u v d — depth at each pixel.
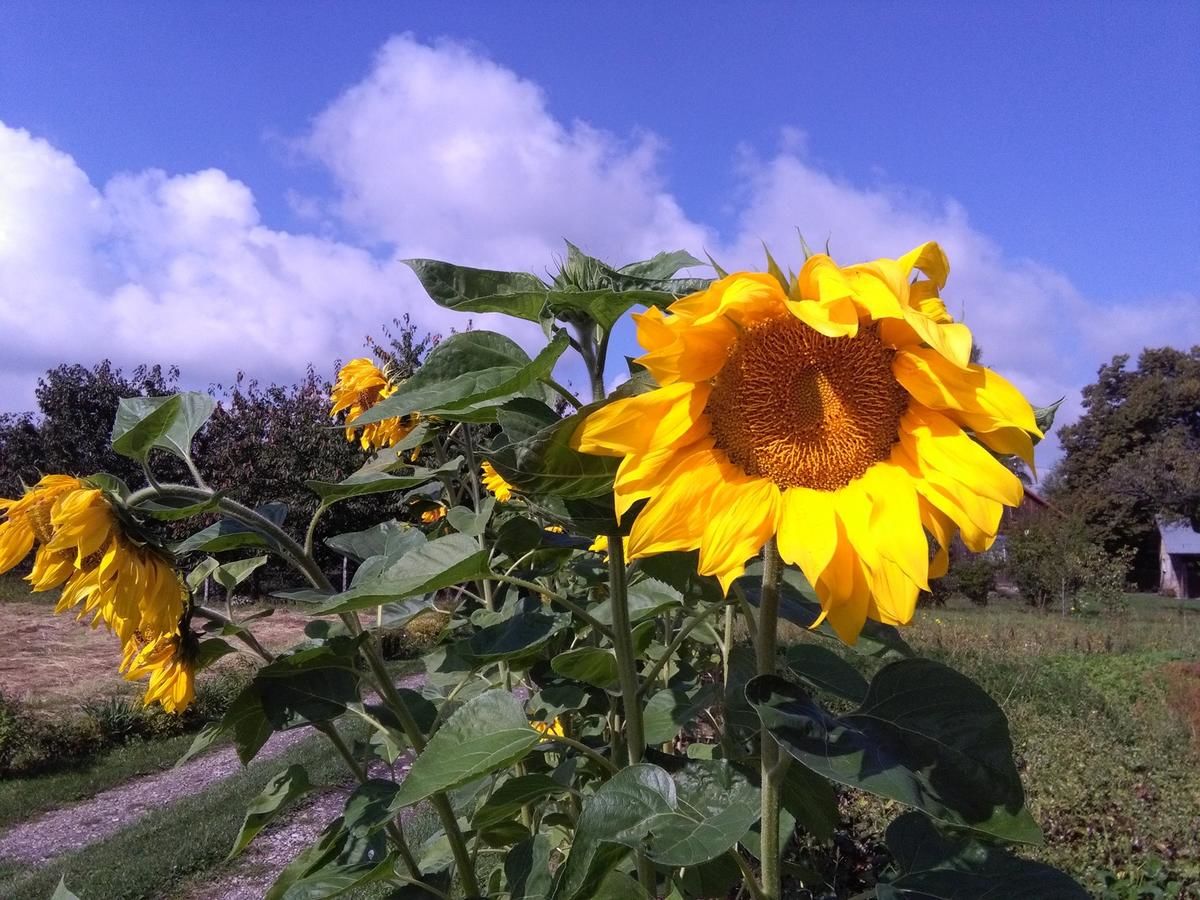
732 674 0.84
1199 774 2.67
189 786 3.86
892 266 0.56
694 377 0.60
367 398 1.94
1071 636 6.91
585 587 1.33
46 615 8.03
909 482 0.58
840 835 1.68
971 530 0.56
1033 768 2.48
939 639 5.85
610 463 0.65
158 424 0.79
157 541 0.83
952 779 0.56
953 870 0.62
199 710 4.82
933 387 0.58
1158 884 1.91
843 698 0.79
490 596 1.25
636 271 0.78
